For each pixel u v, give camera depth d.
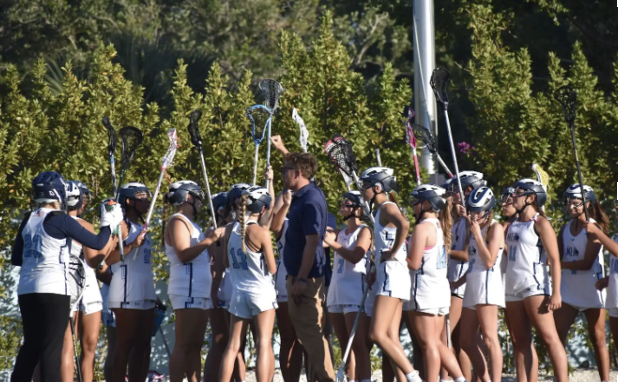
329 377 25.89
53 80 54.91
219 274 28.62
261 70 85.31
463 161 64.75
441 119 72.50
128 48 57.06
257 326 25.58
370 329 25.19
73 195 26.88
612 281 29.53
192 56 59.88
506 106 38.12
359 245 26.72
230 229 26.88
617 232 38.31
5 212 35.47
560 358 26.58
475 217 26.97
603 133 38.09
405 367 24.69
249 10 90.69
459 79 73.44
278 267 29.41
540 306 26.77
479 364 27.33
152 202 27.89
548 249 26.64
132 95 38.25
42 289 23.64
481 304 26.73
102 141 35.88
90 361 27.41
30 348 23.70
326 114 38.31
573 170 38.16
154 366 38.25
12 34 78.44
